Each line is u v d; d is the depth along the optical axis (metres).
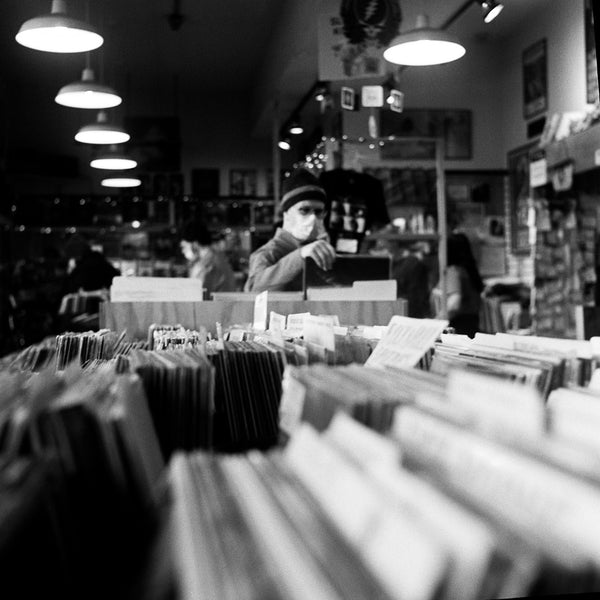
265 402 1.57
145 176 12.56
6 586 0.67
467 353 1.44
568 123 6.41
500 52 10.13
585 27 7.77
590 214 6.43
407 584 0.53
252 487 0.74
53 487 0.75
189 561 0.61
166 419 1.24
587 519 0.56
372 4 5.92
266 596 0.56
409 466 0.73
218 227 11.73
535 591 0.54
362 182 6.21
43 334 11.34
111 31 9.94
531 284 9.26
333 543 0.61
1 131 11.73
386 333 1.57
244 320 3.31
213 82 12.45
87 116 12.54
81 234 11.67
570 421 0.89
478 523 0.55
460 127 10.12
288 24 8.52
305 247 5.13
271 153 12.95
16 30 9.79
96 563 0.81
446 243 7.35
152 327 2.79
